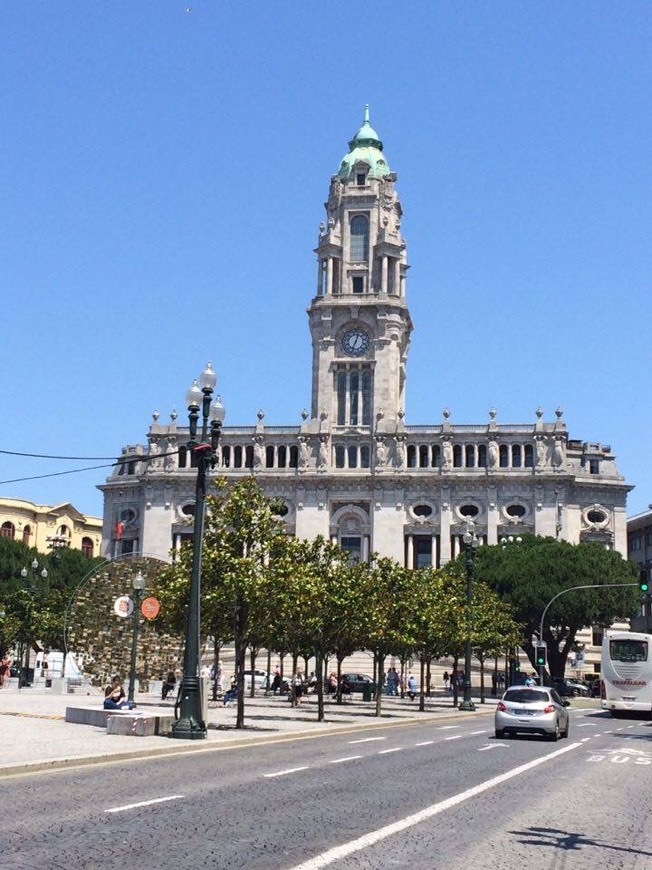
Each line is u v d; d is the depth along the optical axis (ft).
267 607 147.33
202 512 124.16
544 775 91.45
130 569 224.94
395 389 490.08
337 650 217.36
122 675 224.74
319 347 495.00
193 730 119.14
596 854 52.65
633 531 545.85
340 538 476.54
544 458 467.52
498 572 368.27
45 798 65.21
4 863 43.88
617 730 180.34
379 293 494.59
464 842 54.24
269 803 66.13
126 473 503.20
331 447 483.10
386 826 58.44
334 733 151.94
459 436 476.13
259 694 304.09
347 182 515.50
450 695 358.43
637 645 239.30
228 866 45.44
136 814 59.16
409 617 214.90
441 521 467.52
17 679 309.22
